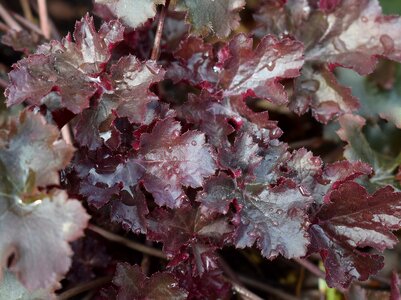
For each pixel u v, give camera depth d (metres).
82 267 0.55
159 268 0.55
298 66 0.51
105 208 0.50
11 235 0.43
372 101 0.62
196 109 0.52
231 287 0.54
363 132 0.60
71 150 0.43
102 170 0.49
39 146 0.43
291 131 0.63
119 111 0.47
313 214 0.51
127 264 0.48
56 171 0.43
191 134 0.48
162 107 0.49
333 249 0.51
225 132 0.52
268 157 0.50
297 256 0.47
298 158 0.50
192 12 0.50
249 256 0.61
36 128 0.43
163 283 0.48
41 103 0.47
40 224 0.42
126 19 0.50
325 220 0.51
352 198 0.50
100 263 0.56
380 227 0.50
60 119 0.48
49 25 0.62
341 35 0.55
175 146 0.48
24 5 0.66
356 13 0.55
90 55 0.49
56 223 0.42
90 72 0.48
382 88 0.62
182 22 0.56
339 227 0.51
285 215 0.48
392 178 0.55
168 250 0.49
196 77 0.54
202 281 0.51
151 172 0.48
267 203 0.49
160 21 0.52
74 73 0.48
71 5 0.67
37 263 0.42
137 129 0.49
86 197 0.48
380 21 0.54
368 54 0.54
